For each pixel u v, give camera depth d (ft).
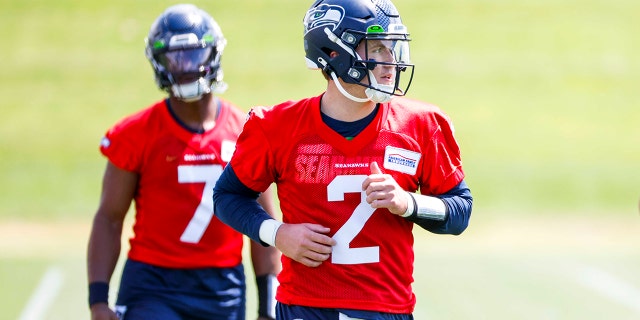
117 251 63.00
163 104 63.82
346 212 49.75
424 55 247.50
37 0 272.31
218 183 53.16
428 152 50.80
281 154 50.62
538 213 157.99
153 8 269.44
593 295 112.47
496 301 109.70
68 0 272.72
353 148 49.83
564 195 167.43
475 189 168.76
